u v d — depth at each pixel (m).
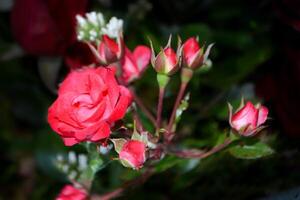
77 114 0.55
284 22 0.71
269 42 0.74
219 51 0.78
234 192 0.70
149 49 0.66
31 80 0.86
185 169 0.68
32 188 0.88
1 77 0.86
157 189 0.73
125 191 0.62
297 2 0.69
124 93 0.56
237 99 0.73
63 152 0.81
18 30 0.71
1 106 0.90
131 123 0.61
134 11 0.78
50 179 0.86
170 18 0.80
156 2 0.80
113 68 0.57
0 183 0.89
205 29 0.74
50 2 0.69
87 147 0.60
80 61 0.70
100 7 0.78
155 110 0.71
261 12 0.77
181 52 0.58
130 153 0.55
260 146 0.60
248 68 0.73
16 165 0.89
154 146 0.59
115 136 0.58
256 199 0.66
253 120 0.57
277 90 0.73
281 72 0.73
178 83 0.72
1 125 0.90
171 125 0.60
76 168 0.64
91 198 0.61
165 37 0.77
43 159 0.81
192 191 0.71
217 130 0.71
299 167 0.69
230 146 0.61
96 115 0.54
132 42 0.76
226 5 0.79
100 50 0.60
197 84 0.72
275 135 0.70
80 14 0.69
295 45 0.72
